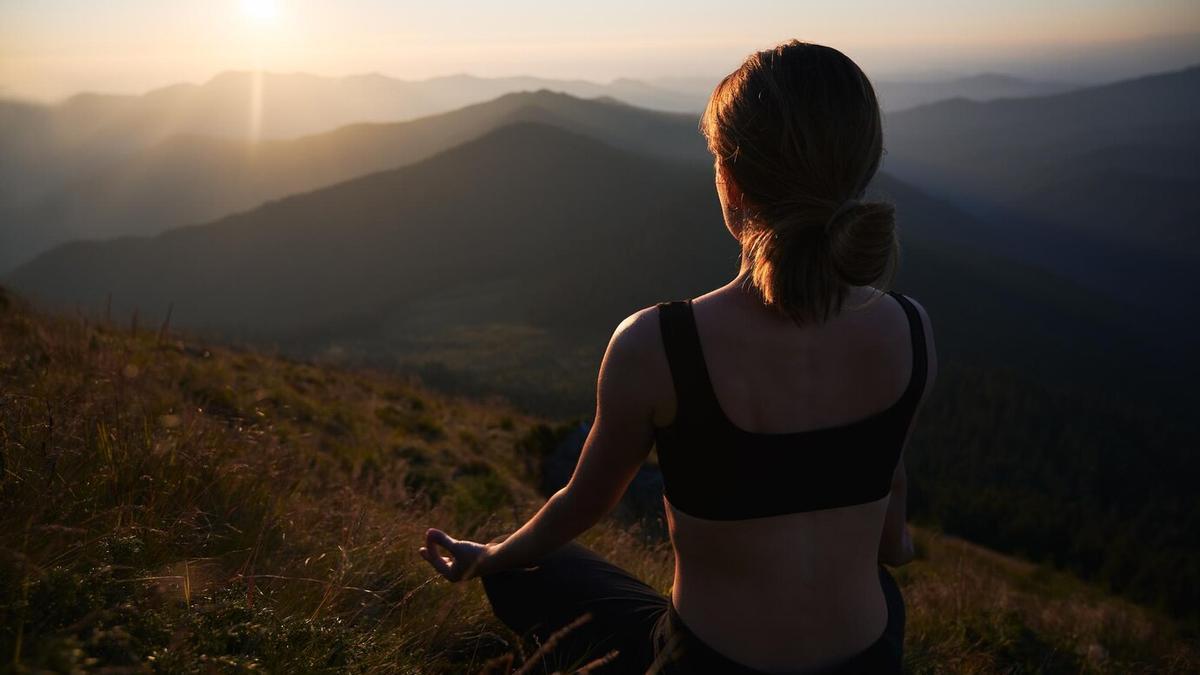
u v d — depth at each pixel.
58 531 1.47
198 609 1.39
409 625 1.86
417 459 7.69
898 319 1.14
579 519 1.25
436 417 12.41
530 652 1.58
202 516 2.02
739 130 1.01
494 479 7.52
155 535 1.71
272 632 1.40
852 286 1.09
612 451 1.14
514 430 13.89
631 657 1.42
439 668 1.82
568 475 11.30
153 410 2.77
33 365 3.32
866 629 1.16
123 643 1.12
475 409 16.47
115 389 2.69
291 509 2.48
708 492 1.09
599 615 1.49
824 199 0.98
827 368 1.08
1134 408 135.25
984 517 65.81
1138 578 48.38
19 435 1.90
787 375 1.07
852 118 0.98
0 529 1.46
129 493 1.89
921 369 1.14
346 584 1.91
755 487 1.07
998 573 8.08
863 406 1.10
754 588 1.11
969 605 4.11
